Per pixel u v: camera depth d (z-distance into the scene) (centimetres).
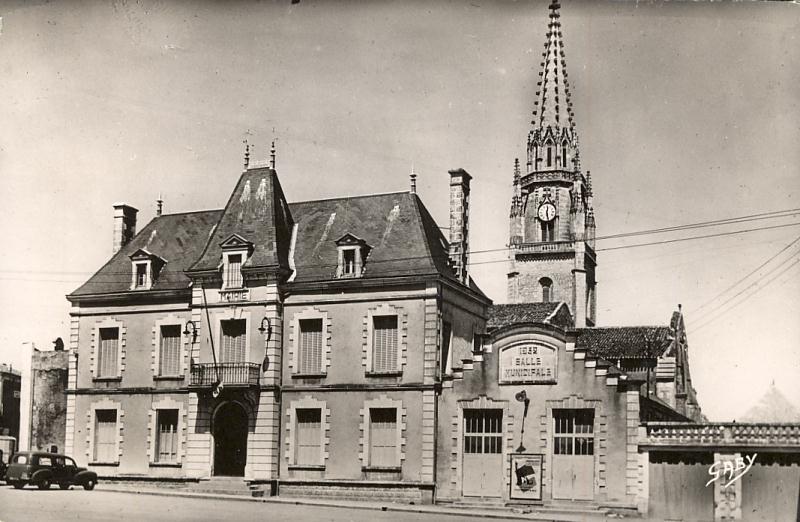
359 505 3369
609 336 5453
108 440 4200
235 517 2866
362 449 3709
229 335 4003
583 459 3391
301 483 3775
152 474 4041
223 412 4009
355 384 3756
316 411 3834
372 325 3781
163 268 4309
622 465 3297
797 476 3078
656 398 4884
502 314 5391
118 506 3109
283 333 3912
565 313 5569
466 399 3588
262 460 3809
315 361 3866
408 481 3616
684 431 3234
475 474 3538
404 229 3941
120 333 4244
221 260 4069
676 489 3212
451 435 3591
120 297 4244
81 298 4322
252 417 3859
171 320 4147
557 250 7688
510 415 3506
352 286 3816
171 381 4091
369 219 4053
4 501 3130
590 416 3412
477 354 3594
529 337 3519
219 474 3953
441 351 3728
